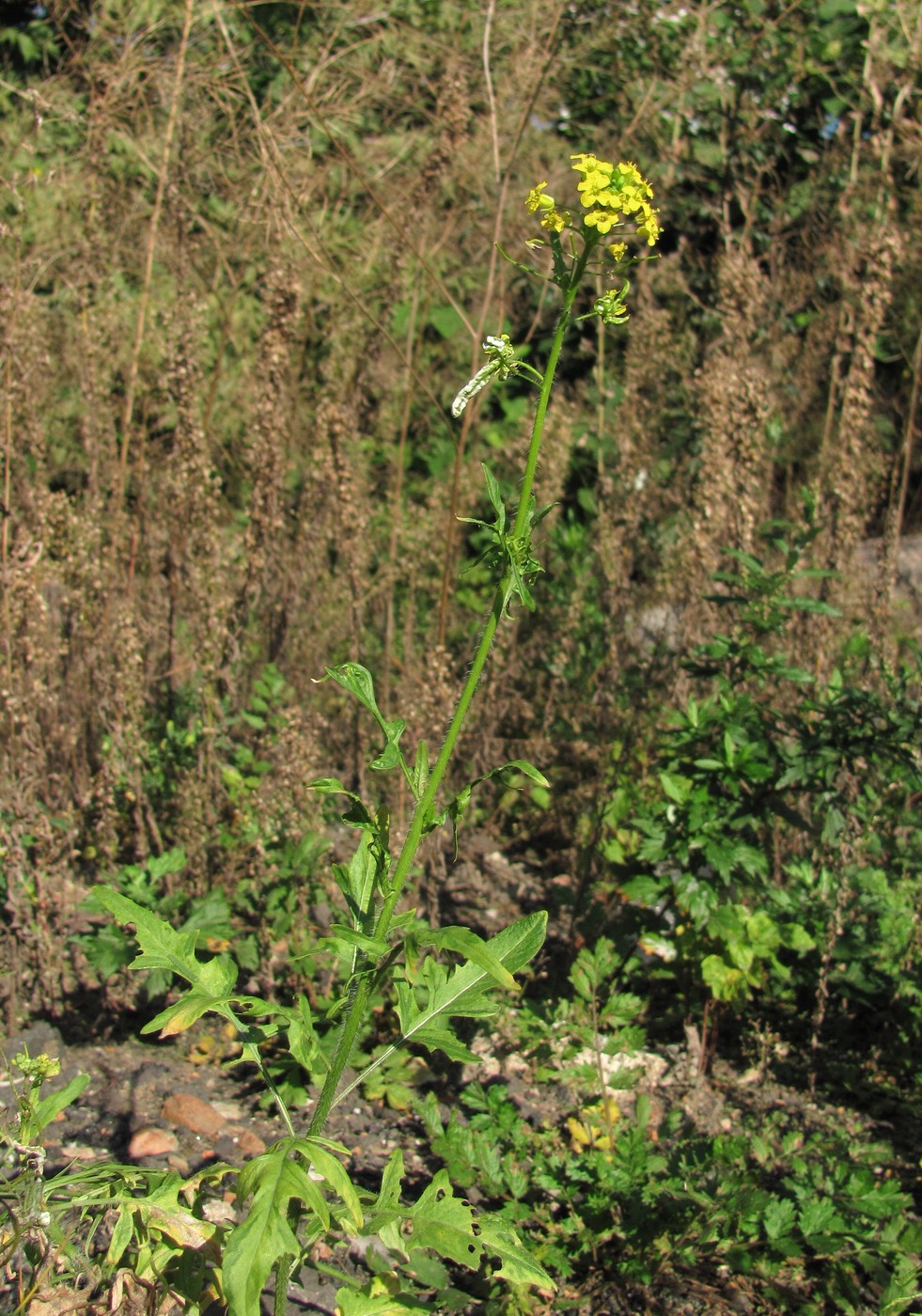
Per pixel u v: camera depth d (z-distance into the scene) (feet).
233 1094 10.71
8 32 21.20
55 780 13.48
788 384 21.49
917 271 18.95
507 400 24.56
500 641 15.47
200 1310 7.23
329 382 16.16
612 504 17.40
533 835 16.71
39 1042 10.80
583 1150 10.12
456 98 15.94
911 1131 11.07
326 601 16.97
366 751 15.66
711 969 11.28
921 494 23.58
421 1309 6.80
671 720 12.23
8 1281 7.27
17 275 12.62
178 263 16.49
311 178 17.76
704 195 24.43
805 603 12.32
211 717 13.17
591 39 20.07
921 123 19.56
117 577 14.83
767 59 21.89
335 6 18.84
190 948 6.97
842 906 11.91
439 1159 10.15
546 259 20.12
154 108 18.33
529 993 12.67
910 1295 8.14
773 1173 10.22
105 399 16.44
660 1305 8.86
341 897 12.51
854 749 11.51
